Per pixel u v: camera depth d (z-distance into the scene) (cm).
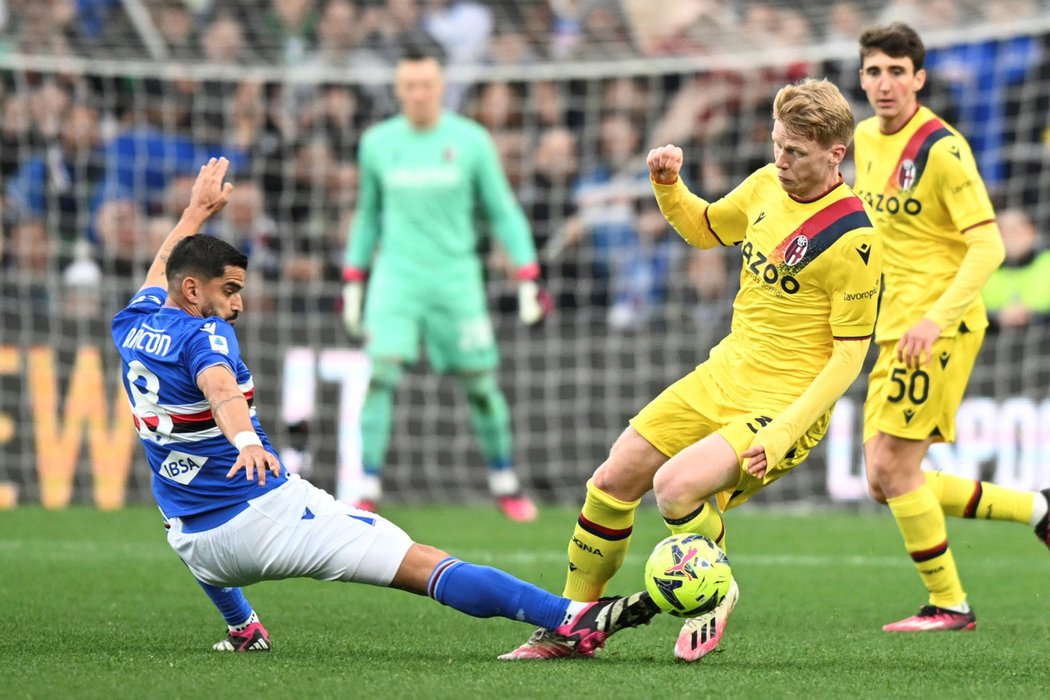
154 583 2473
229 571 1623
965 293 2014
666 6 4738
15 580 2480
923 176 2108
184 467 1605
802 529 3434
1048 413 3672
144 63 4572
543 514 3684
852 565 2845
